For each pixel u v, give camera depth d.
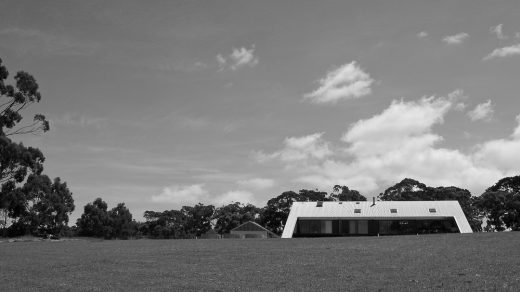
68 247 48.53
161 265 31.41
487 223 115.88
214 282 24.47
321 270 27.67
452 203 87.56
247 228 107.44
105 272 28.45
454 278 23.48
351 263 30.34
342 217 86.06
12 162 79.00
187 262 32.91
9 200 80.00
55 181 113.19
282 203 126.88
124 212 137.50
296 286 22.86
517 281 22.14
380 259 32.00
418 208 86.62
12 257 37.44
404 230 84.94
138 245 50.44
